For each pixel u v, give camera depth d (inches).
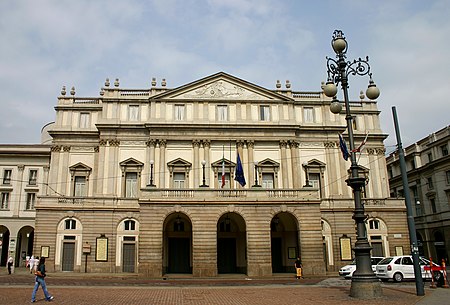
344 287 1020.5
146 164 1932.8
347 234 1903.3
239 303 746.8
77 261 1770.4
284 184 1936.5
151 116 1962.4
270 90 2039.9
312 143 2034.9
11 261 1738.4
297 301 753.6
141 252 1448.1
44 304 739.4
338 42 864.3
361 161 2087.8
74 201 1834.4
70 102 2059.5
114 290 998.4
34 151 2393.0
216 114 1996.8
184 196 1517.0
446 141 2271.2
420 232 2507.4
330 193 1977.1
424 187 2469.2
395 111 892.6
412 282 1199.6
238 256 1771.7
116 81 2031.3
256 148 1980.8
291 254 1781.5
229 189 1529.3
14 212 2332.7
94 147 2001.7
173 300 798.5
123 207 1835.6
